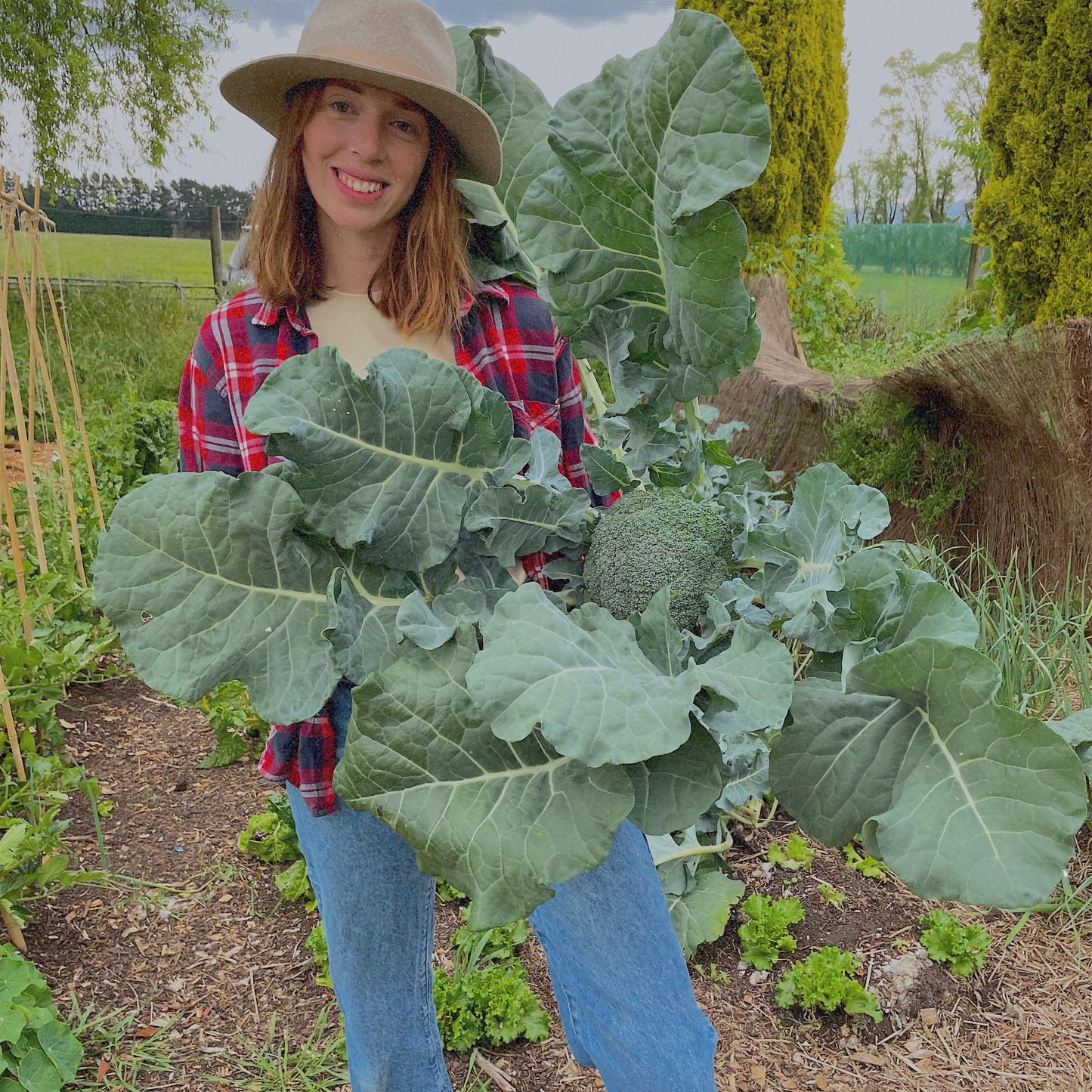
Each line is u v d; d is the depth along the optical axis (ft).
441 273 4.70
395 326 4.83
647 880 4.63
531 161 5.26
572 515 4.25
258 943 9.19
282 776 4.75
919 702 3.30
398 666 3.53
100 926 9.39
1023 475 13.50
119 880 10.08
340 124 4.39
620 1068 4.88
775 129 23.94
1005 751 3.09
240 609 3.76
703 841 9.11
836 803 3.42
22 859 8.63
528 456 4.07
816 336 24.89
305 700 3.76
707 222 3.70
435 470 3.94
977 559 14.17
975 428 13.98
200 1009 8.37
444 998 7.82
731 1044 7.83
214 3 47.37
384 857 4.66
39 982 7.58
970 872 3.00
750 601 3.87
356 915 4.76
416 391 3.80
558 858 3.26
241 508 3.70
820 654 3.84
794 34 23.35
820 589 3.79
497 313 5.01
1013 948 8.77
